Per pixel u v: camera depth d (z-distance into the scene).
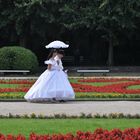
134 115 15.57
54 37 46.50
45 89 20.42
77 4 42.66
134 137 11.14
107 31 42.88
